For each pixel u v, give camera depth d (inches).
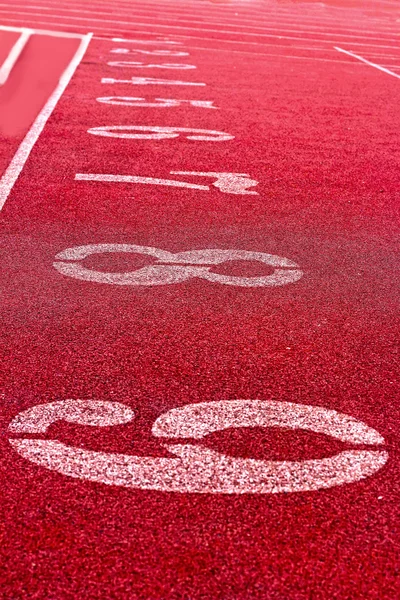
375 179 309.1
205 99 446.3
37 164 298.0
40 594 98.7
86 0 1018.7
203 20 890.1
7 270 198.8
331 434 135.5
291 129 385.4
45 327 170.2
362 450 131.4
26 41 619.2
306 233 241.3
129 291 190.7
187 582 101.4
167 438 131.3
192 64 572.1
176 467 123.6
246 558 106.0
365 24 1032.8
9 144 325.7
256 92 477.4
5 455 124.8
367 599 100.9
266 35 795.4
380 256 225.9
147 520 111.9
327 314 185.2
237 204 265.1
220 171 305.1
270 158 328.8
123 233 230.5
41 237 223.1
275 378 154.1
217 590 100.5
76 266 204.1
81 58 565.0
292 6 1225.4
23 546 106.3
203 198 269.3
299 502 117.4
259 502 116.8
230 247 224.8
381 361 164.7
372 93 505.7
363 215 263.3
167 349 163.2
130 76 507.2
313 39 799.1
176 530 110.3
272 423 137.5
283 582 102.5
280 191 283.9
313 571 104.7
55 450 126.6
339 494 119.8
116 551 106.0
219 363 158.6
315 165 323.0
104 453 126.4
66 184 275.3
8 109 393.4
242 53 649.6
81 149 324.5
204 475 122.1
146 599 98.6
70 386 146.9
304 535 110.9
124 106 414.9
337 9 1246.9
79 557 104.7
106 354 159.8
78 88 457.7
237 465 124.8
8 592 98.7
